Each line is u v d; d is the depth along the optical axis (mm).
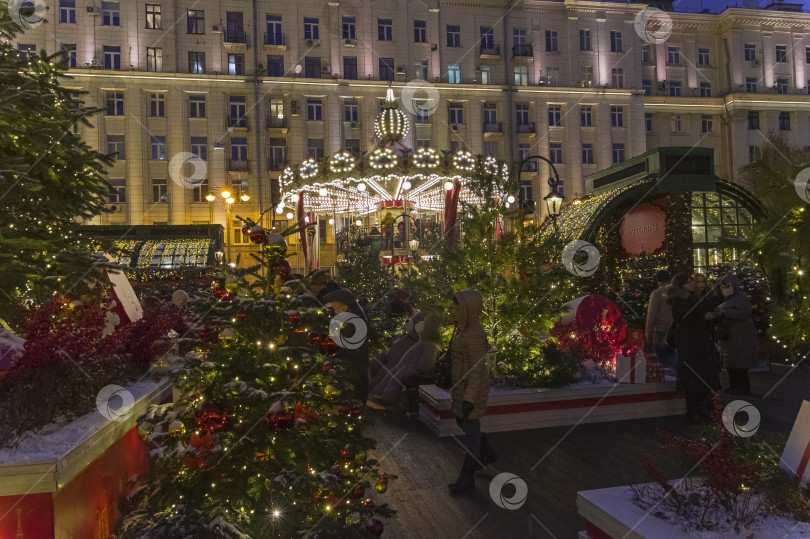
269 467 2941
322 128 37594
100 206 6383
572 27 41250
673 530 2246
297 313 3059
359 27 38562
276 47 36844
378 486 3346
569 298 7598
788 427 5762
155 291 11570
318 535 2865
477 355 4359
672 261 11961
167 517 2709
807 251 2748
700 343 6094
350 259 16797
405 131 19047
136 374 4328
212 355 3148
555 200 12383
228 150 36312
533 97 40156
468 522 3826
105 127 34438
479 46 40125
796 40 45219
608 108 41125
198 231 21984
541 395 6254
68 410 3111
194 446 2744
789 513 2307
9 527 2352
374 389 7480
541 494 4258
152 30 35469
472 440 4387
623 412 6496
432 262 8344
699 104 43688
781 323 2953
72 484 2654
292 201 22078
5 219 5238
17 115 5000
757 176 2922
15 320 4289
